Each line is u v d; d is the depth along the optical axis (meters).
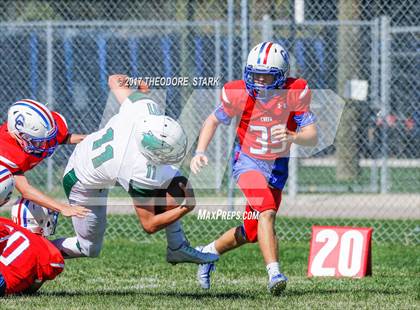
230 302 18.14
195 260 19.72
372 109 42.31
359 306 17.83
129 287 21.09
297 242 31.17
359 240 23.62
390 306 17.88
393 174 47.72
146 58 35.28
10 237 18.23
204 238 31.23
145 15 45.97
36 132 17.61
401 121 45.12
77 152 18.70
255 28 38.38
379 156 46.53
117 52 35.81
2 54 37.78
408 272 24.33
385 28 39.06
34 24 34.72
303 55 38.41
